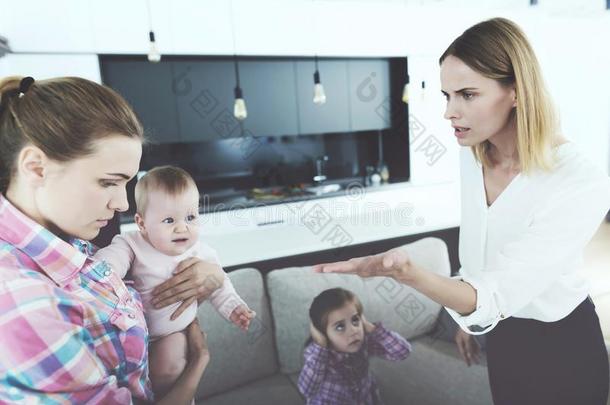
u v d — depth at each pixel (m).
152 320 0.93
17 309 0.46
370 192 3.25
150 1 2.64
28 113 0.47
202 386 1.08
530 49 0.70
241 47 2.96
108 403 0.55
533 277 0.70
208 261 1.01
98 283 0.61
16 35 2.35
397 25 3.35
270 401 1.11
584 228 0.70
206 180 3.50
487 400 1.15
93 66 2.55
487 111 0.74
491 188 0.91
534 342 0.97
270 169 3.76
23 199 0.51
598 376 0.97
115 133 0.50
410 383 1.20
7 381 0.46
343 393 1.18
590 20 3.84
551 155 0.75
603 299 2.20
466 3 3.45
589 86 3.98
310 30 3.13
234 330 1.10
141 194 0.93
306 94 3.50
